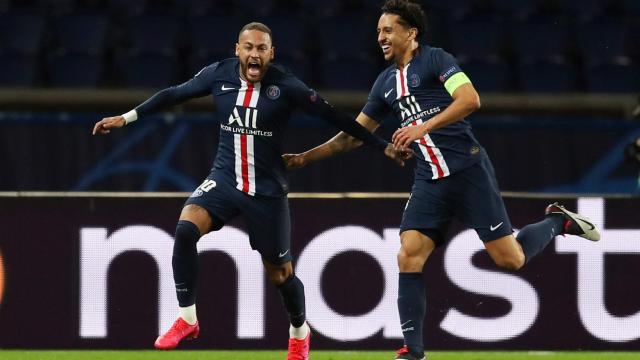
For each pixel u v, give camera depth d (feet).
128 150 109.70
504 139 110.83
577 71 134.00
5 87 127.65
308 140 109.09
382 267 73.26
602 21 140.05
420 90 61.62
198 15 137.69
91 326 73.10
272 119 60.64
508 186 110.63
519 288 73.56
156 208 73.20
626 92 130.52
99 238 73.10
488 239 62.80
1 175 109.40
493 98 113.80
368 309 73.20
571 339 73.56
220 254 73.20
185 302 61.31
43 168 109.50
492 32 137.69
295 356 65.00
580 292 73.61
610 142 111.45
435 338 73.41
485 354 72.79
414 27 62.13
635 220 73.56
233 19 137.69
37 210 73.05
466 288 73.41
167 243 73.20
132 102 112.78
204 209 60.90
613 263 73.61
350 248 73.26
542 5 146.82
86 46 134.82
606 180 111.55
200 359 70.38
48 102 112.68
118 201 73.15
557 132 111.24
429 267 73.36
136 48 135.74
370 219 73.36
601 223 73.56
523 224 73.77
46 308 73.05
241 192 61.11
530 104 113.50
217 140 109.70
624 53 139.13
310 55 137.08
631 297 73.56
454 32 137.39
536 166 111.04
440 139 61.93
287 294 63.67
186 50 136.67
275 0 145.07
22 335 73.00
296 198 73.20
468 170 62.03
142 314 73.15
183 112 112.16
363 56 134.62
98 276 73.05
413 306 62.34
